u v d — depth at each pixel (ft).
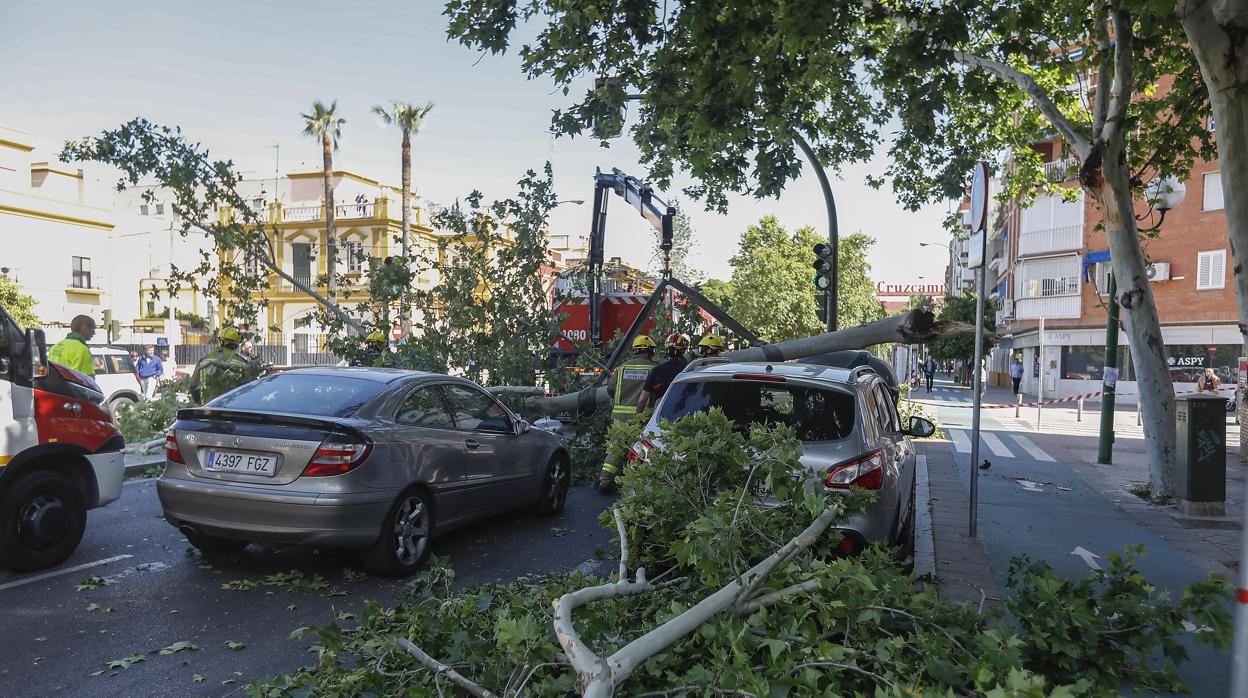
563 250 226.58
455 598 13.46
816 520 13.32
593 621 10.57
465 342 39.65
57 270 153.07
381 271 40.22
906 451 22.07
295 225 147.95
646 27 26.22
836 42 25.80
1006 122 52.24
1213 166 106.01
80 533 21.20
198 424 20.22
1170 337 109.29
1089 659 12.69
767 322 125.18
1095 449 52.54
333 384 22.06
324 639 12.00
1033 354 137.18
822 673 9.49
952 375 239.30
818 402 18.45
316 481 19.11
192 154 40.73
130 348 113.39
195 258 182.29
